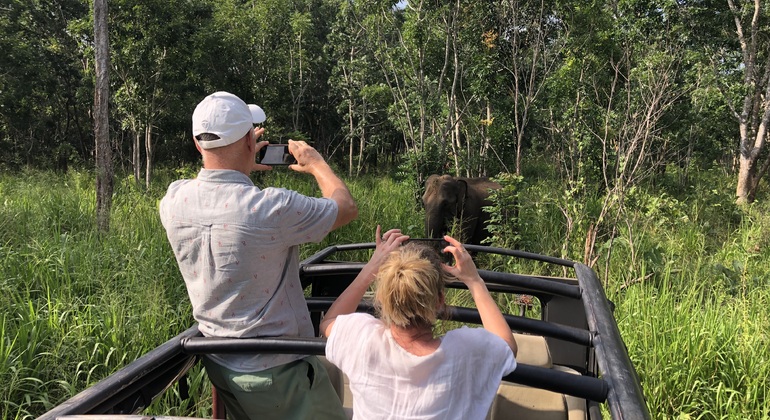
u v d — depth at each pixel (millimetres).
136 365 1854
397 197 14383
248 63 24578
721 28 17828
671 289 6910
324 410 2035
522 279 2994
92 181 16375
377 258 2115
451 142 16016
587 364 3381
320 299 2740
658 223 9836
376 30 17609
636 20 13727
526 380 1861
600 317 2535
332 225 1981
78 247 6855
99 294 5789
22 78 22734
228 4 23172
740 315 5902
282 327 1966
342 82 25328
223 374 1984
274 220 1878
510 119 15617
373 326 1747
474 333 1701
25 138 25625
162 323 5211
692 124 17594
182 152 27156
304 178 15977
